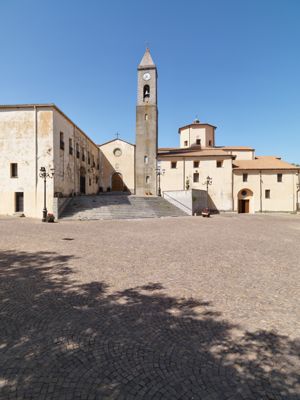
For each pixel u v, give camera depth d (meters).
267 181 35.31
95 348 3.33
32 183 23.06
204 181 35.47
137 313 4.35
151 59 37.06
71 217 21.47
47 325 3.91
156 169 35.56
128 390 2.62
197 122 43.84
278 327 3.96
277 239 12.19
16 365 2.97
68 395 2.54
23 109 23.42
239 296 5.18
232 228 16.39
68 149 27.19
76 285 5.65
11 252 8.61
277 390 2.64
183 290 5.45
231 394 2.58
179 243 10.70
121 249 9.35
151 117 36.44
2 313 4.29
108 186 41.69
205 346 3.41
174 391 2.61
